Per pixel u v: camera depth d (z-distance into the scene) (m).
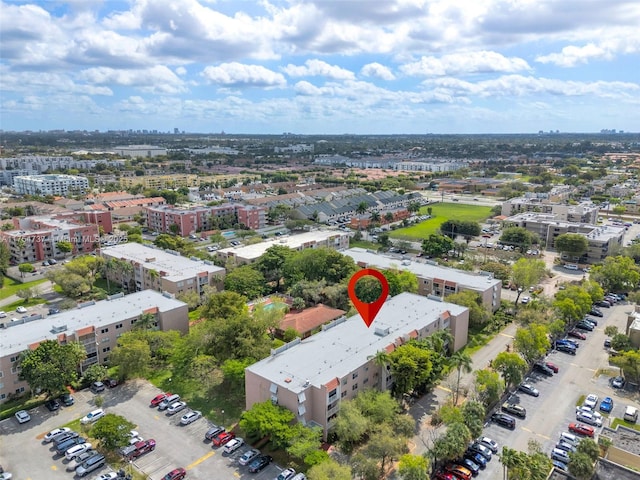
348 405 87.50
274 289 177.38
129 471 82.38
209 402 104.75
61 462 85.50
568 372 118.44
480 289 145.38
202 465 84.81
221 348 110.69
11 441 91.00
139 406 103.25
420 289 160.38
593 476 71.94
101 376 109.69
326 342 107.81
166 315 128.62
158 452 88.25
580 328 144.00
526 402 105.38
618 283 171.62
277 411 86.69
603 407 102.12
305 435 83.31
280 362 98.50
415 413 100.44
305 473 82.44
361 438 90.31
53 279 170.75
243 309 130.50
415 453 87.19
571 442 90.25
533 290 176.62
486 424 97.38
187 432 94.31
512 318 150.88
